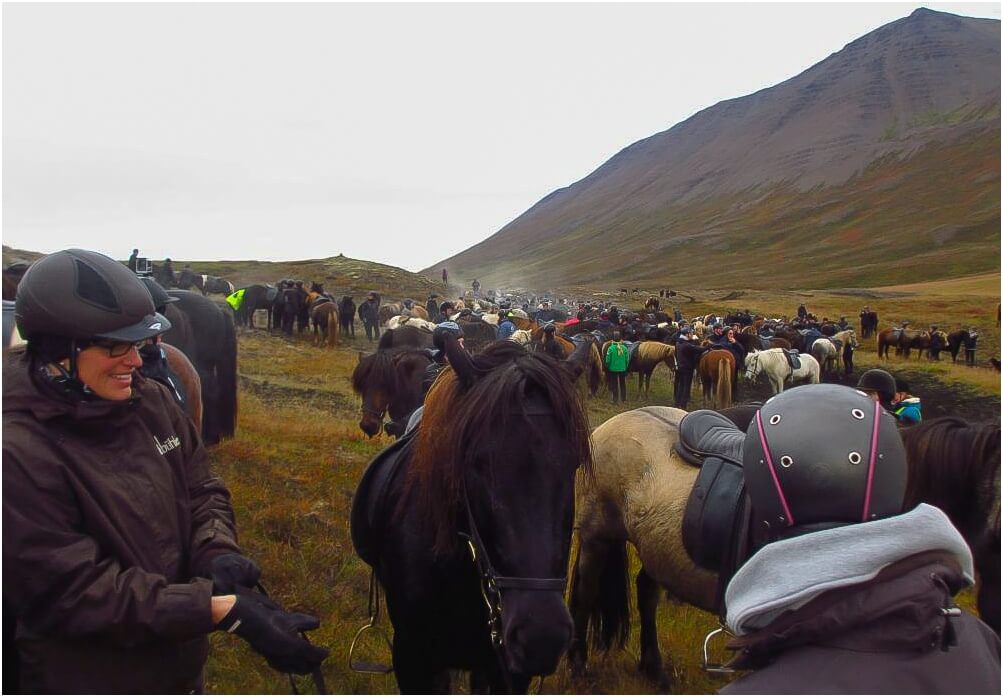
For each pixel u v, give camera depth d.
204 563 2.26
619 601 4.66
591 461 2.61
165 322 2.20
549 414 2.52
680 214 186.62
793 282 101.81
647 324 31.83
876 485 1.47
